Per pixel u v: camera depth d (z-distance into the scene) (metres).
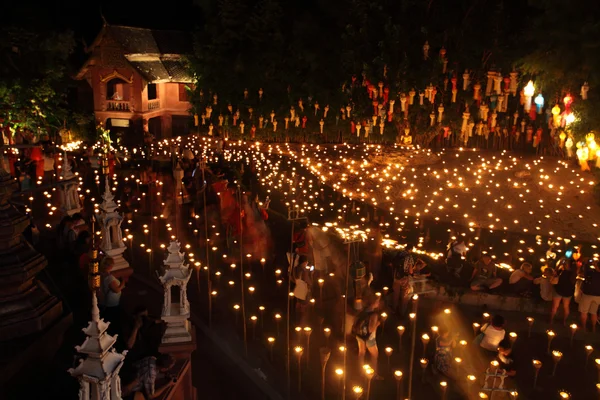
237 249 14.77
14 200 16.48
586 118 19.73
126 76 36.75
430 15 28.73
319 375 9.95
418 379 10.01
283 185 23.44
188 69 36.12
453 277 13.73
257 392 9.41
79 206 15.89
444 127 28.08
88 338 5.95
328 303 12.62
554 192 21.73
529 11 27.41
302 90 31.67
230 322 11.55
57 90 34.31
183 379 8.62
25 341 8.48
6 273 8.54
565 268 11.77
